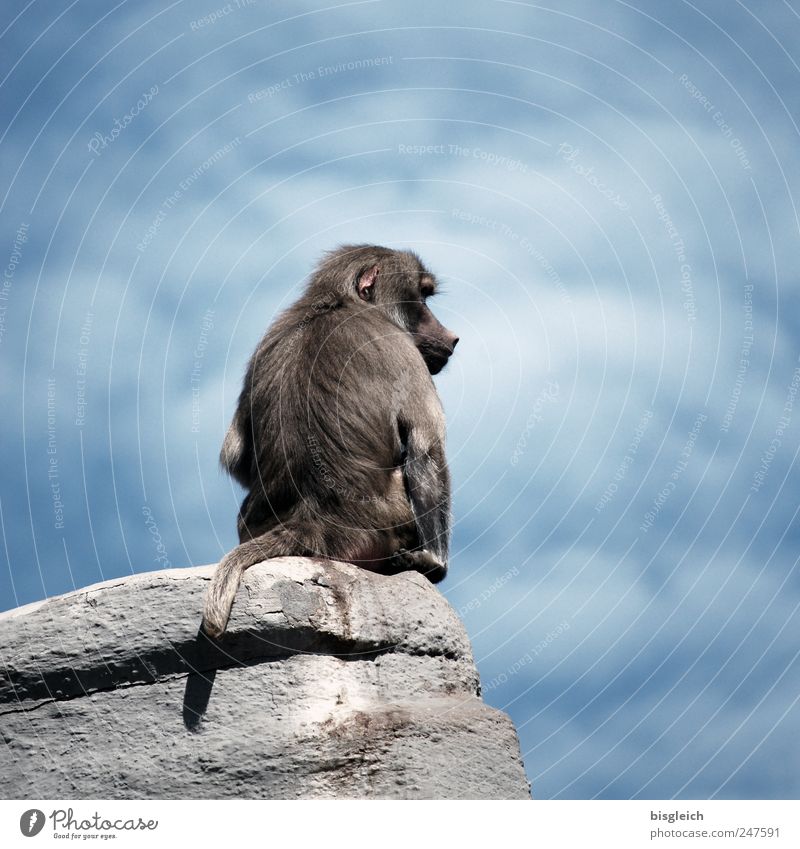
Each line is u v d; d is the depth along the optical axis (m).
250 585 26.41
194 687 25.94
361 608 27.08
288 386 32.31
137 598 26.64
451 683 27.52
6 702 26.41
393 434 31.92
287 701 25.66
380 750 25.09
